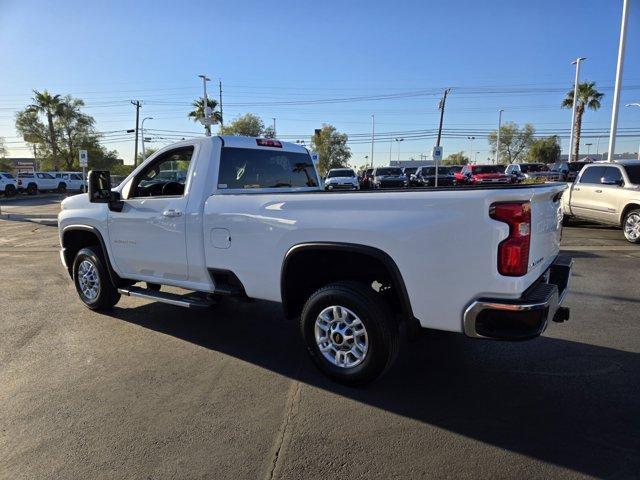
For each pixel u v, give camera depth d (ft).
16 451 9.88
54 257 34.22
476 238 10.19
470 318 10.37
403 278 11.11
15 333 17.11
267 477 8.98
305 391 12.42
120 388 12.69
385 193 11.30
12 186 124.26
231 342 16.11
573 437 10.14
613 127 67.10
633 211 35.63
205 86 129.49
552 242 12.68
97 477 9.02
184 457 9.61
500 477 8.87
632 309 19.06
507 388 12.44
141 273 17.28
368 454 9.64
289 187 18.29
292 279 13.29
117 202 17.30
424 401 11.81
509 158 286.25
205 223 14.69
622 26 64.54
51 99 202.69
